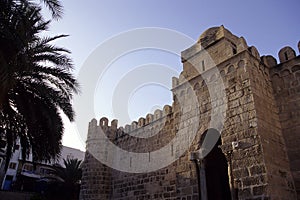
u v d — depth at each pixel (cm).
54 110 1325
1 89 1016
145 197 1848
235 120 1132
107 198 2231
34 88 1277
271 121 1123
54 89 1343
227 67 1260
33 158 1440
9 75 992
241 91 1156
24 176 4406
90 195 2227
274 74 1268
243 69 1185
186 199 1251
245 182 1002
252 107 1086
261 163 976
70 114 1347
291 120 1140
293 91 1174
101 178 2289
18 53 1032
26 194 3591
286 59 1250
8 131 1416
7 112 1302
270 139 1060
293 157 1080
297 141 1093
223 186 1528
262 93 1165
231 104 1177
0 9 1014
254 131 1041
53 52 1327
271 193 924
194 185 1235
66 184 3341
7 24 1013
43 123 1329
